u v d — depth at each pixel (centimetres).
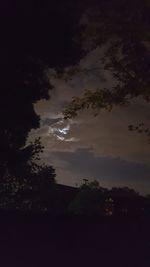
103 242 1264
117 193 2277
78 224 1262
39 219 1247
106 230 1270
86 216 1270
